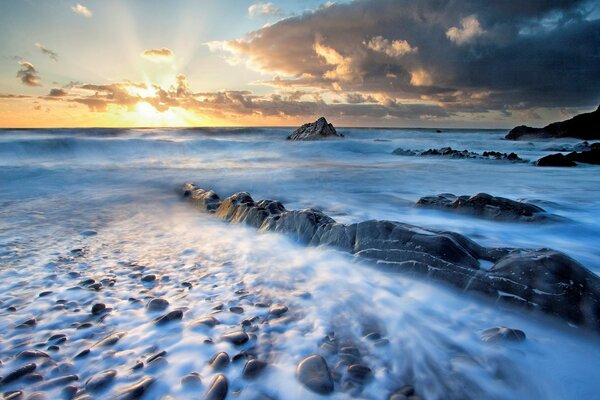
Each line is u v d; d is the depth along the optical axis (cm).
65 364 234
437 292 346
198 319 292
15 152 2017
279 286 374
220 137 4159
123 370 227
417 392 210
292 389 208
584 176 1358
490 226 614
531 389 218
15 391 206
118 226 656
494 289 321
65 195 989
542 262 323
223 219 705
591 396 213
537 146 3269
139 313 311
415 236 410
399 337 271
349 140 3678
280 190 1095
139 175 1404
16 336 271
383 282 376
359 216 729
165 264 446
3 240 550
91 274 409
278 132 5334
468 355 249
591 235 554
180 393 204
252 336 270
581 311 279
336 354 247
